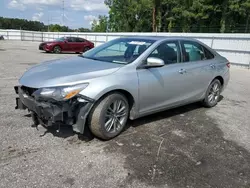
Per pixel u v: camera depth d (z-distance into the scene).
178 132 3.85
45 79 3.12
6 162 2.68
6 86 6.03
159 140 3.51
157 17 41.88
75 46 19.91
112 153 3.04
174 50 4.32
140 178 2.57
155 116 4.53
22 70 8.64
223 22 33.78
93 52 4.43
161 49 4.05
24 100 3.19
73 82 3.02
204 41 16.70
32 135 3.36
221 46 15.71
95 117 3.20
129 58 3.78
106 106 3.25
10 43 29.72
